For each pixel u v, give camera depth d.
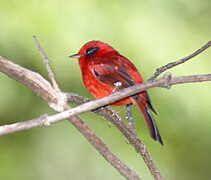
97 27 13.08
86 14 13.08
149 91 13.60
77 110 7.58
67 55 13.03
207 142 14.16
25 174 14.78
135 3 13.31
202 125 13.73
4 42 12.95
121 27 13.12
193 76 8.05
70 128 14.78
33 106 14.32
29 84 8.00
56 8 13.04
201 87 13.42
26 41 12.94
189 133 13.98
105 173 14.88
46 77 13.23
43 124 7.39
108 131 14.09
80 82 13.63
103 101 7.69
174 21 13.40
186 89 13.45
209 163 14.77
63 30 12.97
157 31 13.22
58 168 14.85
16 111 14.18
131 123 9.98
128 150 14.00
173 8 13.50
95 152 14.87
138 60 13.03
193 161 14.72
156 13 13.36
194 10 13.68
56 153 14.85
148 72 12.98
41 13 12.98
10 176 14.70
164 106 13.60
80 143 14.82
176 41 13.23
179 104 13.52
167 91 13.52
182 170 14.71
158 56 13.06
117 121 8.97
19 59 13.09
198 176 14.91
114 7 13.21
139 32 13.13
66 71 13.33
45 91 8.02
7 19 12.94
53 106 8.04
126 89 7.84
